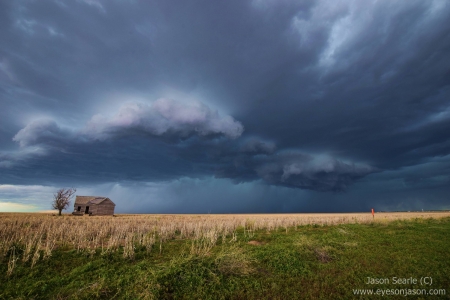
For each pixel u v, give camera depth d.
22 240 17.69
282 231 28.27
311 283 12.01
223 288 11.43
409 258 15.30
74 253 16.03
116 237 19.12
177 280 11.79
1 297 10.34
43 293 10.77
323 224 34.50
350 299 10.23
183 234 24.14
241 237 23.11
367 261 14.99
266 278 12.69
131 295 10.41
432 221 36.59
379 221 34.81
